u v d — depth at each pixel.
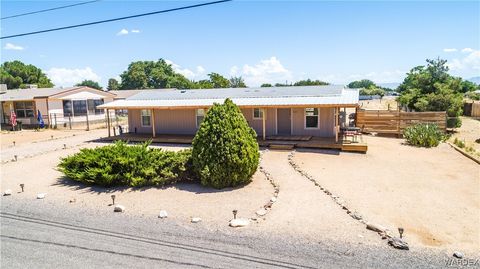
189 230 7.06
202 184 10.27
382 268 5.40
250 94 21.02
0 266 5.67
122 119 37.31
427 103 23.19
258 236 6.69
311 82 54.28
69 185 10.82
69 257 5.94
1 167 13.84
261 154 15.51
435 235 6.66
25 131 26.97
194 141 10.56
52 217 8.00
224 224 7.36
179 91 25.39
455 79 25.20
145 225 7.38
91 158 10.97
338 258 5.74
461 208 8.18
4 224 7.60
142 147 11.67
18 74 69.19
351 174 11.65
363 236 6.61
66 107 30.14
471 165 12.83
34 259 5.89
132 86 83.94
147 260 5.75
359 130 18.52
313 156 14.90
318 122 18.89
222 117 10.39
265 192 9.67
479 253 5.91
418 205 8.43
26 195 9.89
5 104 30.59
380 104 50.38
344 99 17.58
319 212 7.94
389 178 11.07
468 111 33.44
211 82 56.25
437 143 17.16
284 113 19.47
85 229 7.21
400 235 6.47
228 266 5.51
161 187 10.38
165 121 21.97
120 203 9.00
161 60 89.25
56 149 18.30
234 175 10.05
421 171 11.99
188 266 5.52
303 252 5.97
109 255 5.97
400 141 18.95
